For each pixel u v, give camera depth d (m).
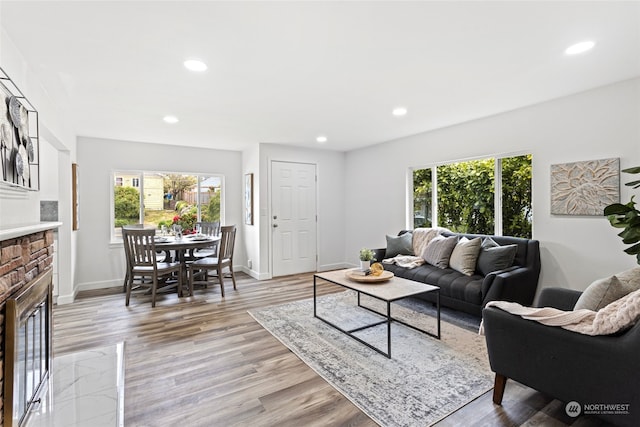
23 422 1.59
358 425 1.67
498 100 3.09
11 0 1.51
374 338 2.74
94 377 2.06
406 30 1.85
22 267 1.64
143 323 3.12
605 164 2.74
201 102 3.06
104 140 4.60
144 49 2.04
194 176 5.38
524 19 1.75
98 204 4.55
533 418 1.70
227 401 1.88
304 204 5.55
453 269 3.47
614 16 1.72
